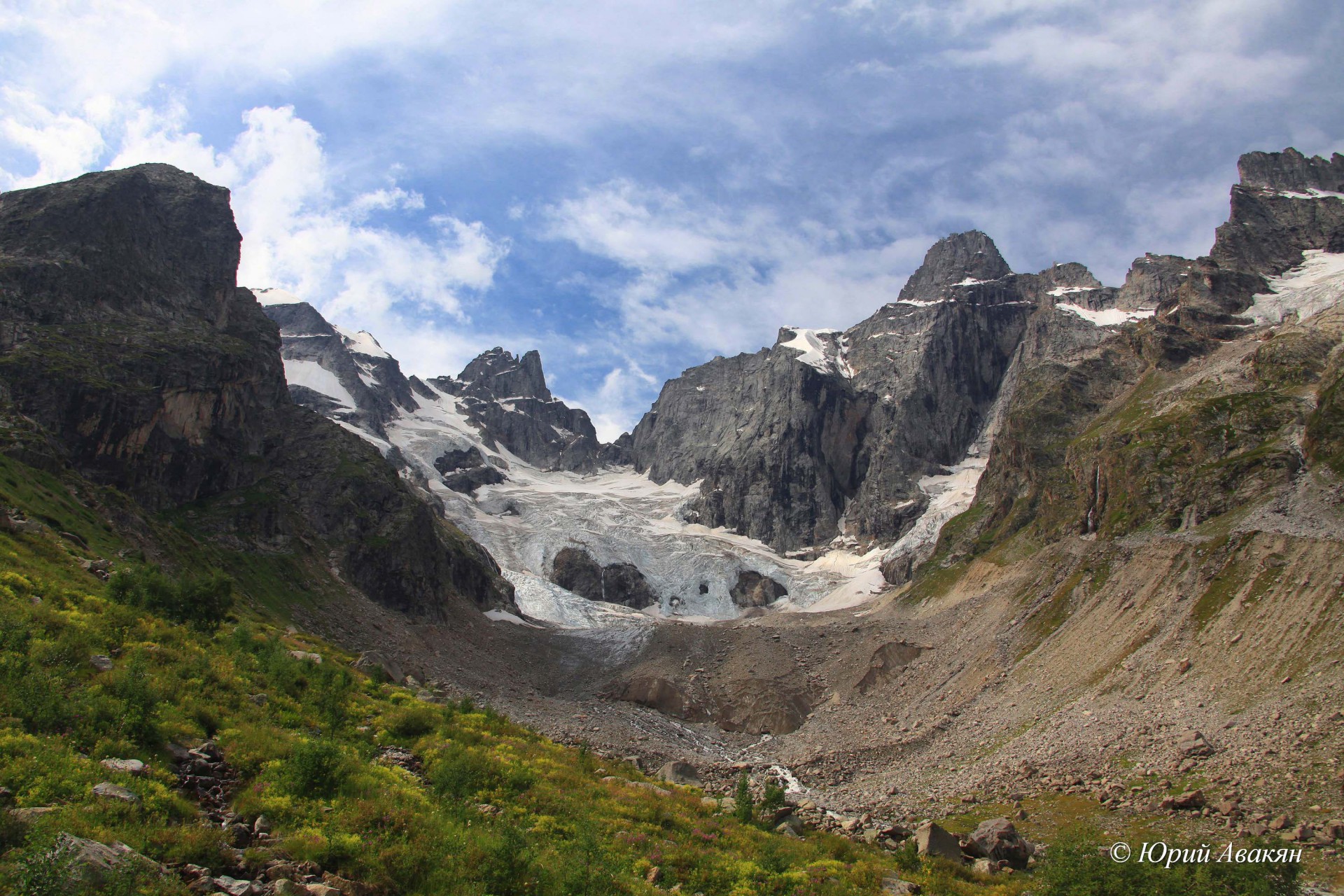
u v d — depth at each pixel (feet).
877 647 525.75
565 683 566.36
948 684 432.25
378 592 584.40
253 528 528.22
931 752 343.05
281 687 185.78
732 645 596.29
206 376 549.54
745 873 147.95
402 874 104.37
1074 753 272.10
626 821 168.45
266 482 588.09
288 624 441.68
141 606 209.87
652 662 572.92
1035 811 236.43
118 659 155.33
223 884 89.40
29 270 509.76
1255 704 247.70
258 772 127.34
